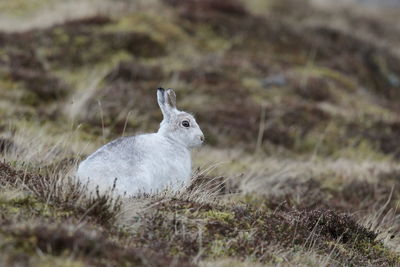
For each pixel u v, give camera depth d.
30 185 23.06
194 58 63.22
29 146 32.12
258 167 40.69
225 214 23.91
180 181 26.03
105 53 60.50
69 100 47.41
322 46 73.69
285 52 70.75
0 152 30.25
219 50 67.25
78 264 17.31
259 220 24.30
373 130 53.62
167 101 27.27
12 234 18.06
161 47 63.59
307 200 34.19
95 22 65.00
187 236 21.39
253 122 49.94
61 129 42.06
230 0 76.56
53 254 17.69
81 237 18.50
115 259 18.12
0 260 16.67
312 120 53.09
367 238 26.34
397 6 103.81
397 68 76.44
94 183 23.28
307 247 23.67
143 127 45.16
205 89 55.28
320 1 89.12
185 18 71.31
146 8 71.19
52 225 19.45
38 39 60.22
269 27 73.88
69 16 66.94
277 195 34.12
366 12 93.12
